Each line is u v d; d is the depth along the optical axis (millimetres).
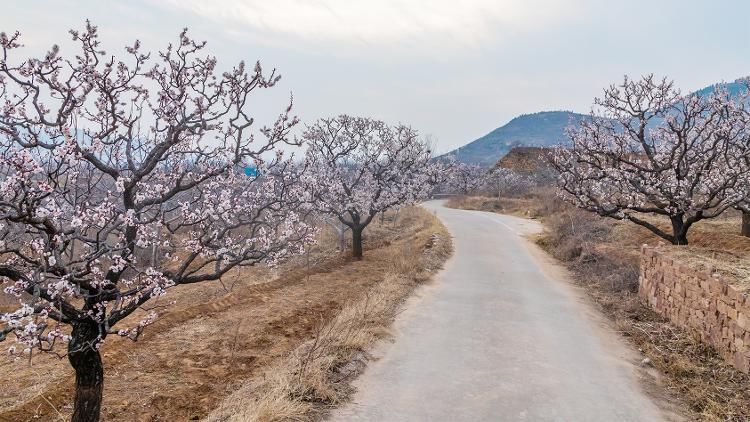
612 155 13242
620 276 12828
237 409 5691
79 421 5176
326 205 16359
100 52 5223
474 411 5969
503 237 22531
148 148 6320
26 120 4801
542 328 9430
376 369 7215
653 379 7121
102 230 4918
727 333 7281
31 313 3979
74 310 4977
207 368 8172
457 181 56312
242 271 18359
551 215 28359
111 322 5156
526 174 55688
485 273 14680
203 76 5887
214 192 6395
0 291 12711
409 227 27328
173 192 5785
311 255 20141
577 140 14258
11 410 6645
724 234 14383
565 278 14336
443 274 14367
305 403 5844
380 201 18578
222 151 6164
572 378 7062
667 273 9797
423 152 21250
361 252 19047
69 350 5043
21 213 4137
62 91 5074
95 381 5285
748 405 6055
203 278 5988
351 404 6031
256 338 9711
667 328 9156
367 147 18922
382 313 9859
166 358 8648
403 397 6297
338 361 7180
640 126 13188
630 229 18422
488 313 10359
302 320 10992
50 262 4320
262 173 6668
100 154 5727
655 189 12805
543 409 6070
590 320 10086
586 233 18625
